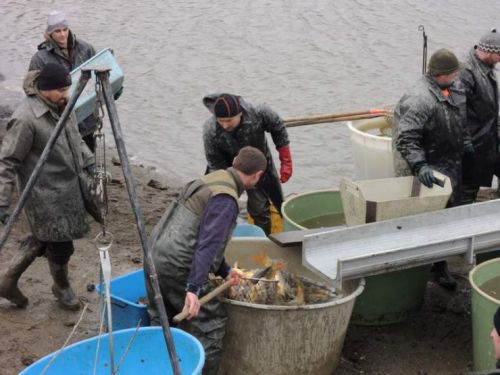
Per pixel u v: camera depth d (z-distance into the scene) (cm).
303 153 1001
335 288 531
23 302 589
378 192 593
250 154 462
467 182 693
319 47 1420
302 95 1193
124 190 873
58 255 569
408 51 1369
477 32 1447
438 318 611
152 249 477
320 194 688
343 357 561
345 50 1395
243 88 1232
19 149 530
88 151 570
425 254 516
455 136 610
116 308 511
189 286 443
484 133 679
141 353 460
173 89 1238
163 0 1812
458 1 1650
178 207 471
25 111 531
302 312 472
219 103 584
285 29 1541
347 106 1145
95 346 452
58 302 598
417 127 596
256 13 1672
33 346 547
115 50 1444
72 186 553
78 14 1708
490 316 488
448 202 614
